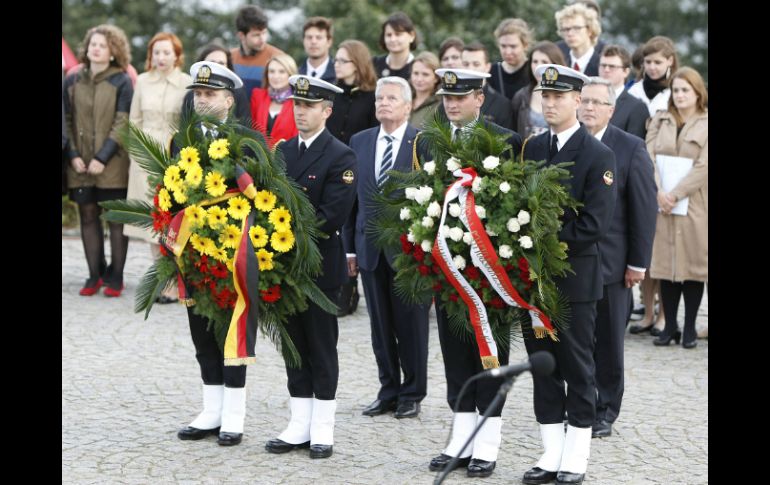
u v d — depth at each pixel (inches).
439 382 445.1
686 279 498.0
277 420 392.8
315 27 556.4
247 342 338.3
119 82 582.2
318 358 355.9
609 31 1657.2
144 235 590.9
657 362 479.5
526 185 316.2
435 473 340.8
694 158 496.7
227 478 333.1
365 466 346.6
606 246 382.3
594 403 334.3
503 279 315.3
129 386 430.9
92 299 587.8
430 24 1197.1
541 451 361.7
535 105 484.4
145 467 341.4
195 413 398.9
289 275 343.9
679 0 1633.9
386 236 342.6
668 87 537.3
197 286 347.6
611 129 395.5
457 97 359.6
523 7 1213.1
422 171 337.1
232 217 339.0
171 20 1520.7
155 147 353.4
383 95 403.5
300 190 350.3
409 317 392.8
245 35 583.5
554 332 323.9
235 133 345.4
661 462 351.3
